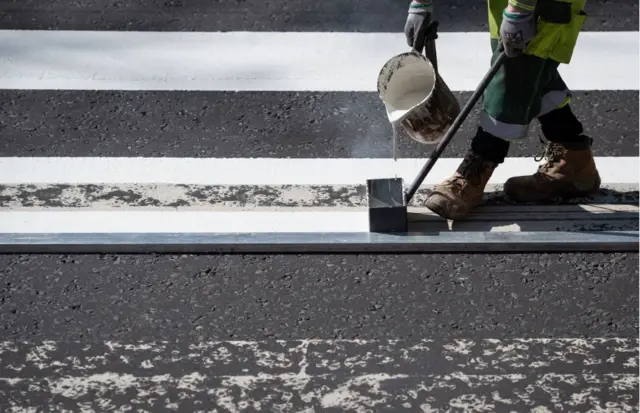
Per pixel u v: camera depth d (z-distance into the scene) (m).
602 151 6.72
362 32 7.97
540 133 6.86
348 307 5.26
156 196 6.27
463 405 4.63
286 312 5.23
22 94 7.29
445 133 5.67
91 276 5.50
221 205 6.18
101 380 4.79
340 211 6.11
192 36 7.95
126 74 7.52
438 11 8.22
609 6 8.28
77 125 6.99
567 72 7.53
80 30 8.02
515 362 4.89
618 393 4.69
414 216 5.98
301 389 4.72
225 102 7.22
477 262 5.58
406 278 5.46
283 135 6.90
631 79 7.46
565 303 5.29
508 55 5.32
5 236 5.74
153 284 5.44
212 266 5.57
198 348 4.98
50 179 6.44
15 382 4.78
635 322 5.16
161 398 4.68
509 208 6.07
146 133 6.92
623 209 6.06
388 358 4.91
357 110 7.14
